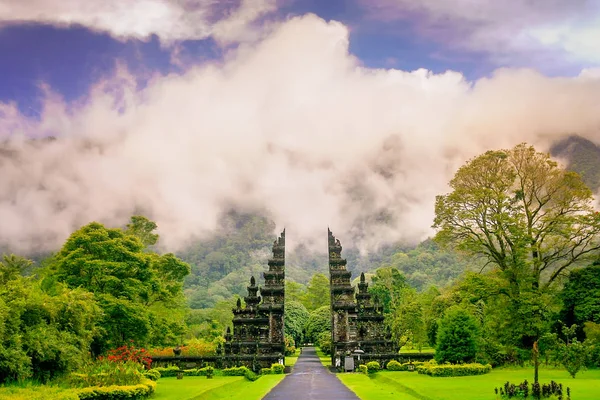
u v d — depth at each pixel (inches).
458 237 2379.4
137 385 1125.1
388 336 2719.0
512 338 2042.3
